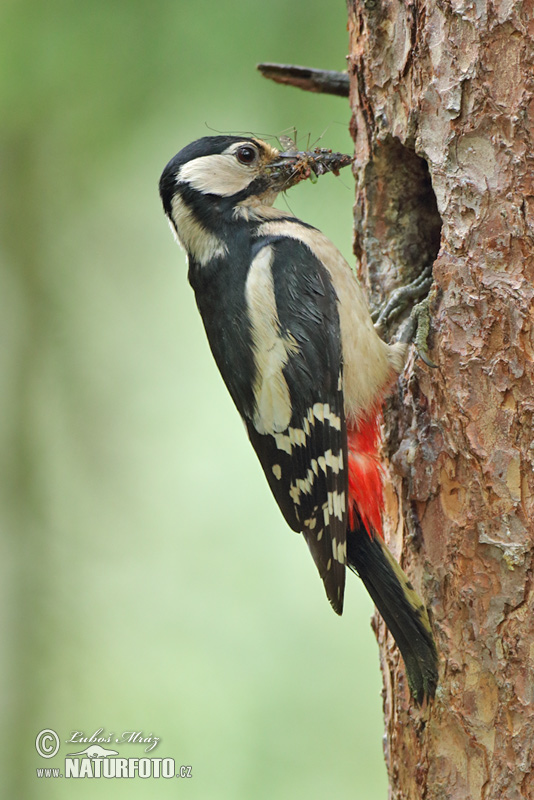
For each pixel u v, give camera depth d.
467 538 6.76
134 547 13.38
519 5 6.59
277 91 11.34
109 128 11.84
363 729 11.55
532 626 6.48
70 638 13.04
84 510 13.71
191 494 13.60
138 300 13.90
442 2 6.91
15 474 13.81
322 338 7.48
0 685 13.10
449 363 6.89
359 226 8.41
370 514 7.25
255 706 11.82
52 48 11.39
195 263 8.02
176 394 13.95
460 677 6.73
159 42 11.31
